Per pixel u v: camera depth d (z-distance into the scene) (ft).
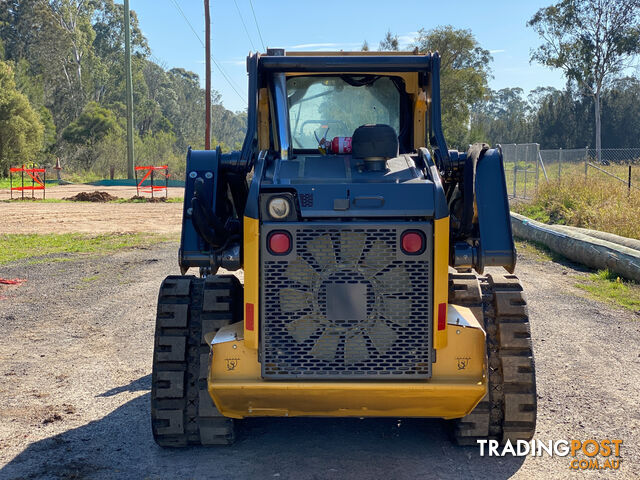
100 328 28.73
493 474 14.70
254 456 15.72
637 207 55.01
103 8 359.25
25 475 14.61
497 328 15.48
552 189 73.87
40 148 221.46
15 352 24.99
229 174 15.88
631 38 213.25
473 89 221.46
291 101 17.65
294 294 13.08
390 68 16.31
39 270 44.29
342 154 16.26
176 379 15.42
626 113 270.67
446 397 13.26
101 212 91.91
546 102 292.61
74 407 19.12
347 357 13.16
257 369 13.46
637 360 23.29
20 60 265.75
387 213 12.95
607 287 36.35
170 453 15.90
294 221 13.03
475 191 14.46
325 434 17.16
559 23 217.56
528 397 15.10
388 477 14.56
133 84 360.28
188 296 15.98
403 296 13.09
